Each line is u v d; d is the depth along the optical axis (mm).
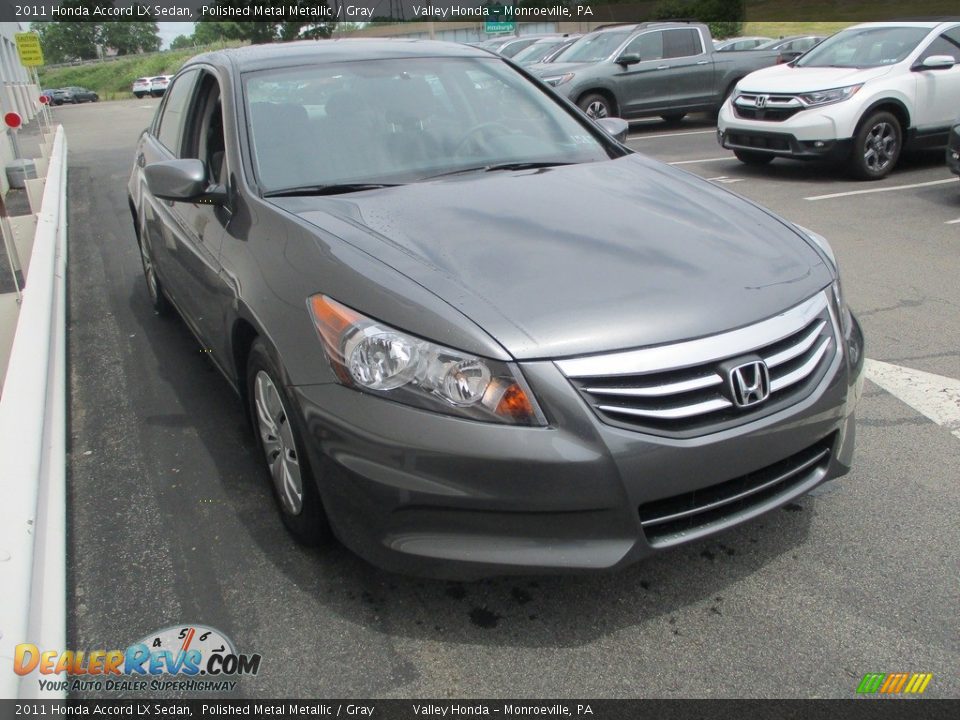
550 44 17984
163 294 5273
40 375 3678
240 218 3090
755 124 9445
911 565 2666
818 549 2764
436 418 2182
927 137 9336
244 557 2826
